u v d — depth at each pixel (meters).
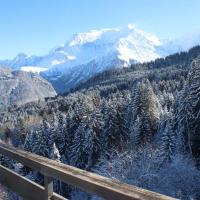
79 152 46.56
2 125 108.56
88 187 3.01
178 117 37.00
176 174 21.39
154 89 112.56
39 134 50.44
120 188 2.77
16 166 19.27
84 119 47.81
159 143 42.38
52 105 136.25
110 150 43.69
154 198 2.51
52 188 3.66
